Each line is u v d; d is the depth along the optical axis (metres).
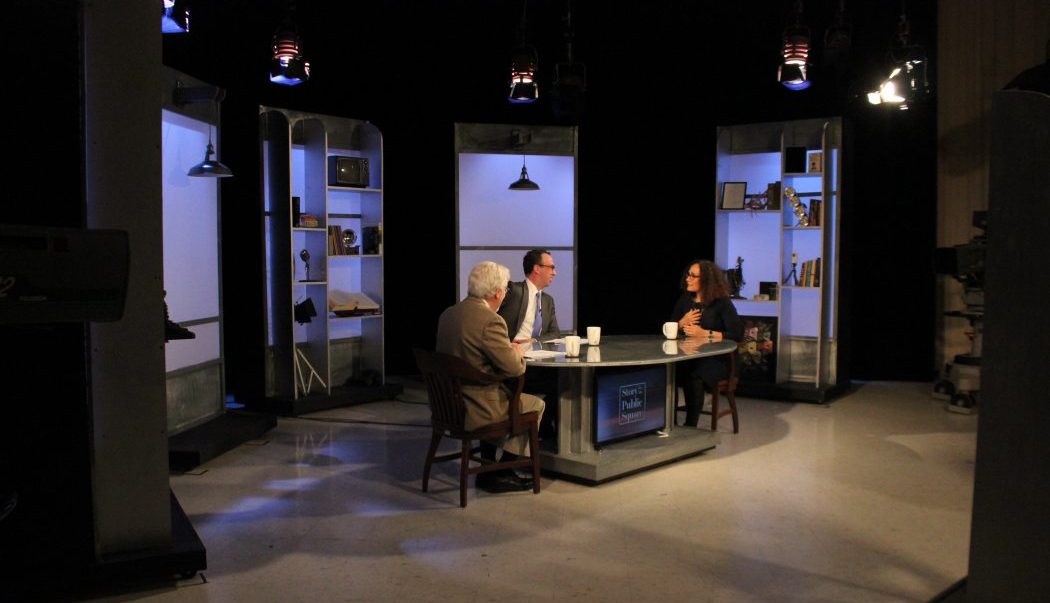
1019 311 2.11
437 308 8.25
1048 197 2.02
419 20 7.74
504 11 7.93
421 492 4.53
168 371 5.31
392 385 7.27
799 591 3.20
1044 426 2.05
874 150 7.91
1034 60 7.44
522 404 4.39
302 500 4.39
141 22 3.15
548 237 7.57
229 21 6.74
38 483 3.02
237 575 3.37
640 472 4.92
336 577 3.34
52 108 2.97
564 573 3.38
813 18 7.79
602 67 8.14
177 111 5.38
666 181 8.32
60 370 3.02
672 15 7.98
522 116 8.19
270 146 6.52
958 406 6.68
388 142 7.96
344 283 7.24
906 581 3.30
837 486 4.63
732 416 5.96
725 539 3.78
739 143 7.62
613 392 4.91
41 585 3.01
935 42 7.76
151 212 3.20
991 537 2.21
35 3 2.93
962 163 7.76
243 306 6.76
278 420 6.42
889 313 8.08
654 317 8.46
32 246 1.80
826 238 7.23
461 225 7.38
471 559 3.54
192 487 4.63
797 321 7.59
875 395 7.45
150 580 3.31
